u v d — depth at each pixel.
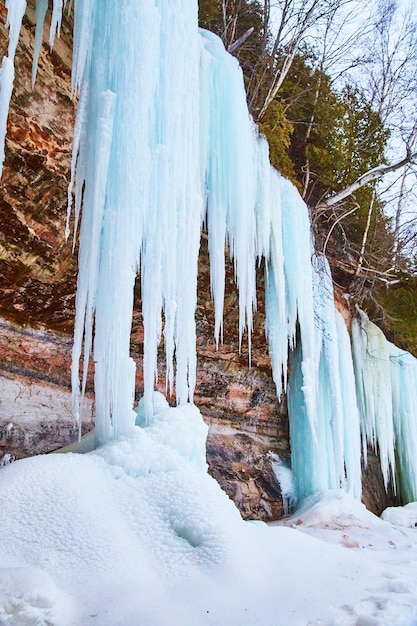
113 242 4.36
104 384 4.38
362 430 10.30
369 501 10.22
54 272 5.45
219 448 7.89
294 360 8.89
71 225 5.28
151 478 3.96
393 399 11.28
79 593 2.79
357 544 5.93
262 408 8.72
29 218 4.98
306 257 8.01
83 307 4.25
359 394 10.44
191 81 5.15
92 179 4.32
